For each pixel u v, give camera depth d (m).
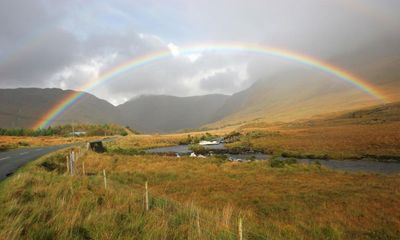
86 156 36.50
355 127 94.12
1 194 11.42
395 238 11.66
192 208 11.16
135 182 24.20
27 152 38.62
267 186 22.39
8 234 6.63
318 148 56.66
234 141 94.81
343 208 16.05
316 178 25.88
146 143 96.25
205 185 23.09
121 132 179.50
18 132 135.50
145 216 9.49
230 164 34.25
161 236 7.82
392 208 15.59
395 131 65.75
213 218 10.47
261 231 10.75
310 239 11.23
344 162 44.00
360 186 21.86
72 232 7.68
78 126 190.12
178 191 20.94
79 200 11.00
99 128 189.12
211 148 76.75
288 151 57.38
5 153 38.19
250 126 192.50
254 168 31.72
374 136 61.88
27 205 9.22
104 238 7.35
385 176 26.89
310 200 17.94
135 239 7.60
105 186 14.66
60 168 26.16
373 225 13.16
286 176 26.95
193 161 37.41
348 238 11.67
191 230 8.55
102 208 9.87
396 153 46.00
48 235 7.22
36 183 13.98
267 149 64.75
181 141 108.44
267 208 16.39
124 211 10.05
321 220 14.00
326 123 137.50
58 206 9.47
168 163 35.25
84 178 17.53
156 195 17.05
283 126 150.38
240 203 17.61
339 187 21.55
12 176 17.39
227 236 8.66
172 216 10.12
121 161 35.50
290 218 14.45
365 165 40.53
